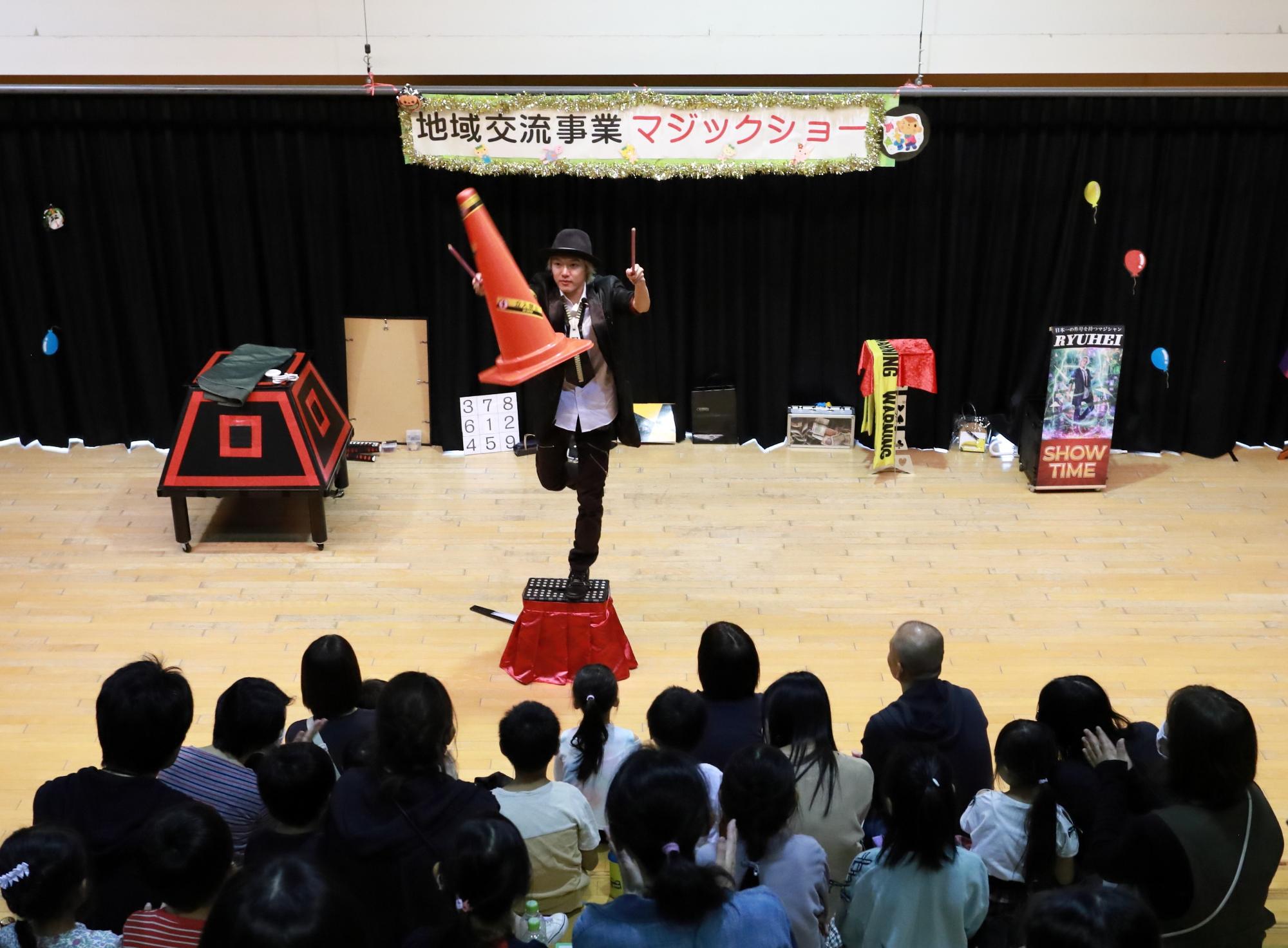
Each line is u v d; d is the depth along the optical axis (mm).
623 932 2150
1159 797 2660
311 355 8266
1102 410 7559
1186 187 7727
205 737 5125
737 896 2229
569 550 6914
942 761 2586
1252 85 7457
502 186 7785
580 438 5262
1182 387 8172
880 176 7805
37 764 4977
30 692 5473
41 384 8188
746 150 7402
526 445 8406
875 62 7418
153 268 8000
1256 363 8211
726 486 7770
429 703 2684
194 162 7742
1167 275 7953
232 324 8156
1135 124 7594
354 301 8195
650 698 5480
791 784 2662
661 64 7430
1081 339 7430
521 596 6402
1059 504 7543
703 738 3404
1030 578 6586
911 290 8078
